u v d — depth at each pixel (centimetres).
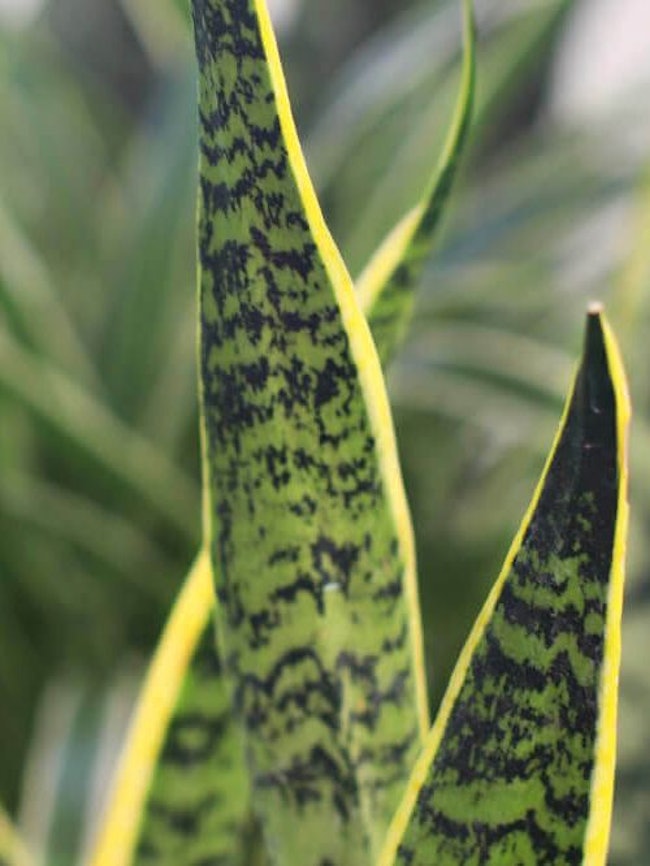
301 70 170
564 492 49
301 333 55
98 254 159
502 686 52
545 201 150
